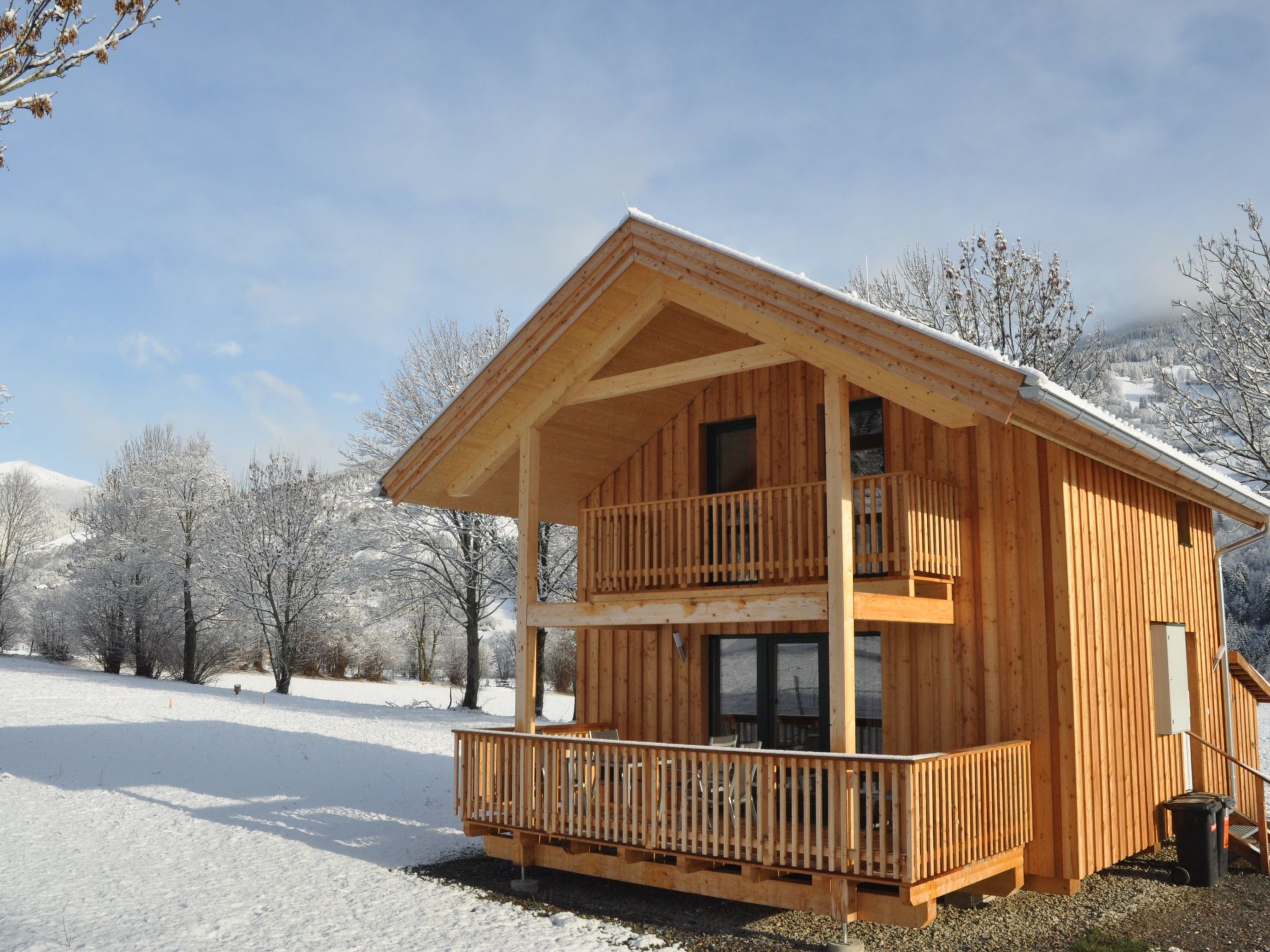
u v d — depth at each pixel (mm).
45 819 12219
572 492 13367
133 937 7516
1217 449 21406
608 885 9508
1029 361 23938
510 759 9836
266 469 36688
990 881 8641
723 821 8539
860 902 7641
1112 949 7211
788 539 9664
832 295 8336
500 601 29719
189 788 14719
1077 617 9062
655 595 10289
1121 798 9602
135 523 40844
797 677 11117
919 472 9625
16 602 51719
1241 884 9578
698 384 12227
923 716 9773
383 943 7461
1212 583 12844
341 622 36906
